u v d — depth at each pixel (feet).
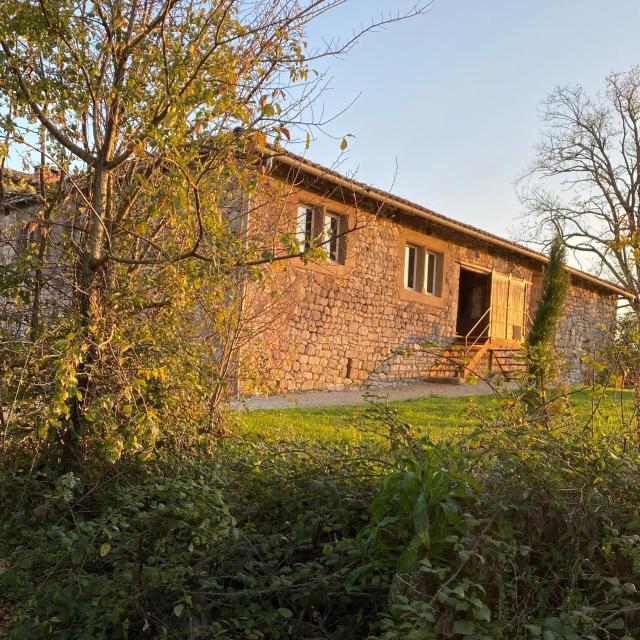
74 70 12.92
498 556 7.58
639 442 12.25
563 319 60.23
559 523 8.87
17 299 13.69
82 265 13.14
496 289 53.57
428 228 46.42
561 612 7.61
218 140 12.24
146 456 11.25
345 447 14.08
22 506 11.57
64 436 12.67
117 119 13.10
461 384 45.73
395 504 8.54
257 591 8.34
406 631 6.63
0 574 9.90
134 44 12.59
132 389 11.93
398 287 43.50
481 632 6.86
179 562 8.98
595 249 92.17
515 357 14.35
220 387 18.33
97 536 9.63
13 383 12.26
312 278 36.76
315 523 9.92
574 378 53.47
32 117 13.41
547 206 95.61
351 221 38.63
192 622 8.02
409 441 10.46
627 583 7.54
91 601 8.45
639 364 13.11
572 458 10.02
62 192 14.32
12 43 12.27
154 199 12.10
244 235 17.31
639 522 8.68
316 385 37.17
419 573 7.45
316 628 8.40
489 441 9.88
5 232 14.89
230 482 11.94
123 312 13.00
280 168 29.58
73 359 10.78
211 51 11.37
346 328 39.24
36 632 8.22
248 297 21.75
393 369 43.19
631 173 90.38
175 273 12.52
